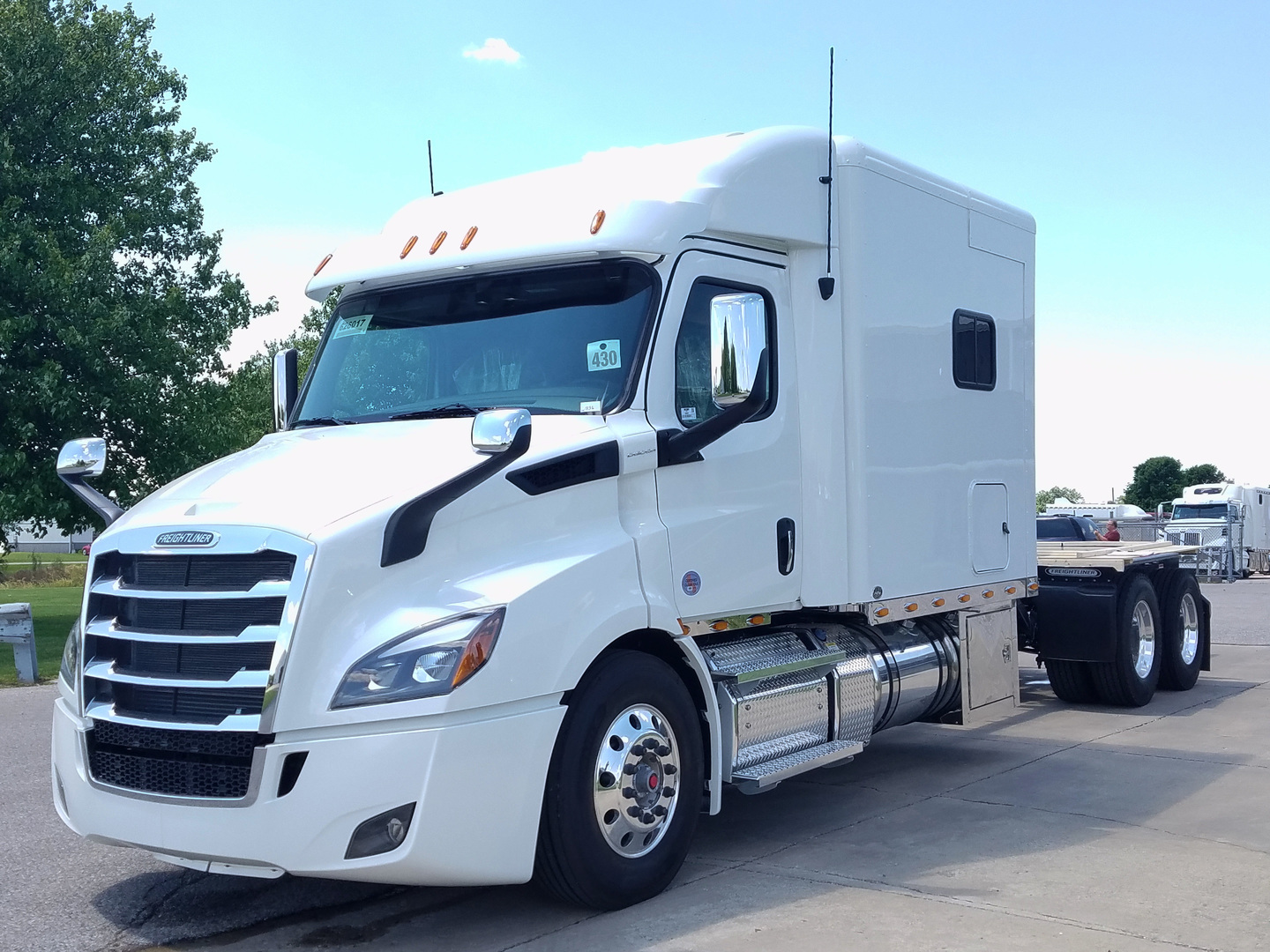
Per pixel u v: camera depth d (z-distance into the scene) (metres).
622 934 4.51
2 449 19.48
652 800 4.93
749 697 5.59
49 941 4.62
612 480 5.00
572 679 4.52
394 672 4.13
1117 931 4.41
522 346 5.44
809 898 4.88
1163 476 91.25
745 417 5.56
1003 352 7.83
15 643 13.02
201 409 22.28
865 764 7.81
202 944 4.57
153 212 22.36
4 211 20.02
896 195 6.66
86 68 21.45
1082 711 9.98
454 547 4.47
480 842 4.21
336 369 5.95
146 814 4.30
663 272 5.34
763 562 5.72
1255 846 5.62
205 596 4.26
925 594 6.85
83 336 19.69
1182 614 10.98
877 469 6.39
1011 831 5.95
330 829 4.02
